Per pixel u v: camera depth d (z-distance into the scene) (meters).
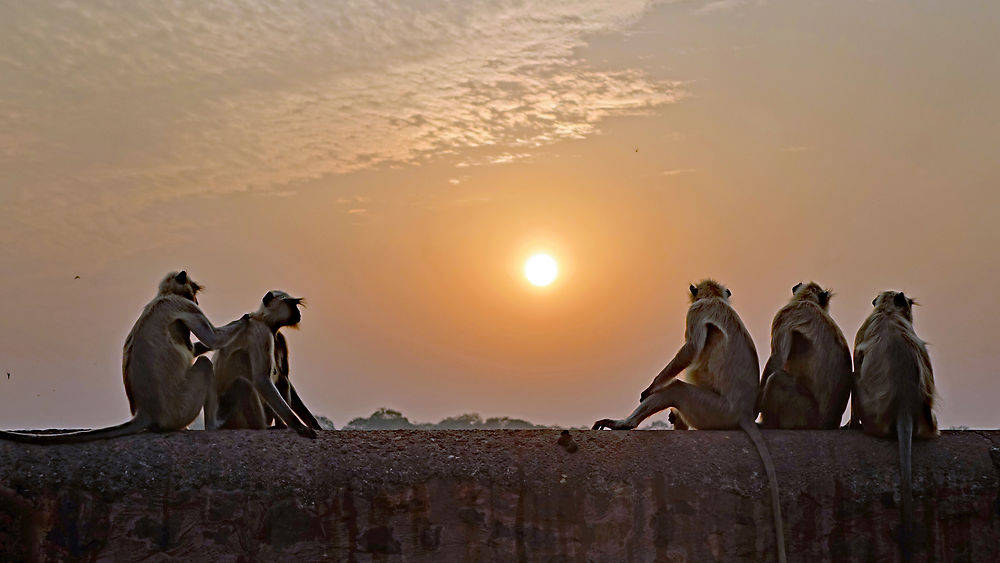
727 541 8.73
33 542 8.23
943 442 9.47
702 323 10.17
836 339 10.35
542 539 8.62
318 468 8.62
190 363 9.55
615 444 9.11
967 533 8.99
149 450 8.63
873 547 8.86
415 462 8.73
